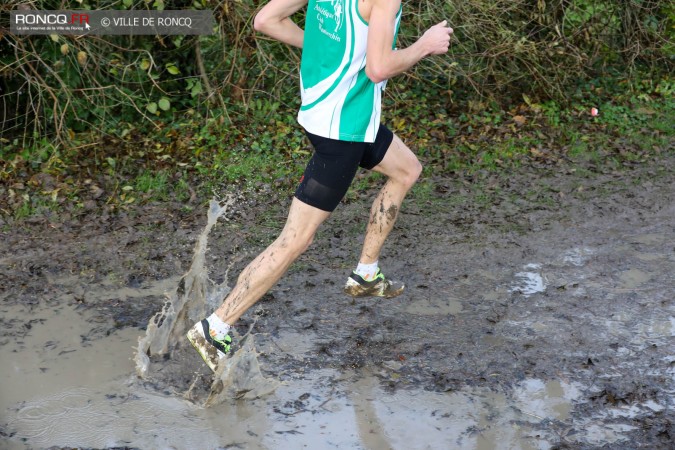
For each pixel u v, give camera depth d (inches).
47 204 317.4
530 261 278.1
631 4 492.4
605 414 191.8
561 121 443.2
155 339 222.5
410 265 273.0
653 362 214.2
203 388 201.6
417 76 451.2
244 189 340.2
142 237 291.6
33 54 355.9
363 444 180.1
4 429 181.9
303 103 194.1
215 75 439.2
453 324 234.2
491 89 466.0
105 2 393.7
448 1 425.1
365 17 179.6
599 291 255.4
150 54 397.4
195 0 399.2
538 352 219.1
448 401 196.7
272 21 202.8
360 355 217.3
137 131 400.8
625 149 399.5
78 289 252.1
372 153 205.9
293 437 182.2
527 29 475.5
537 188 348.2
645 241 295.6
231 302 193.2
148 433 182.5
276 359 213.8
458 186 348.8
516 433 184.4
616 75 521.7
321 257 277.7
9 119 386.0
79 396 195.8
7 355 212.7
